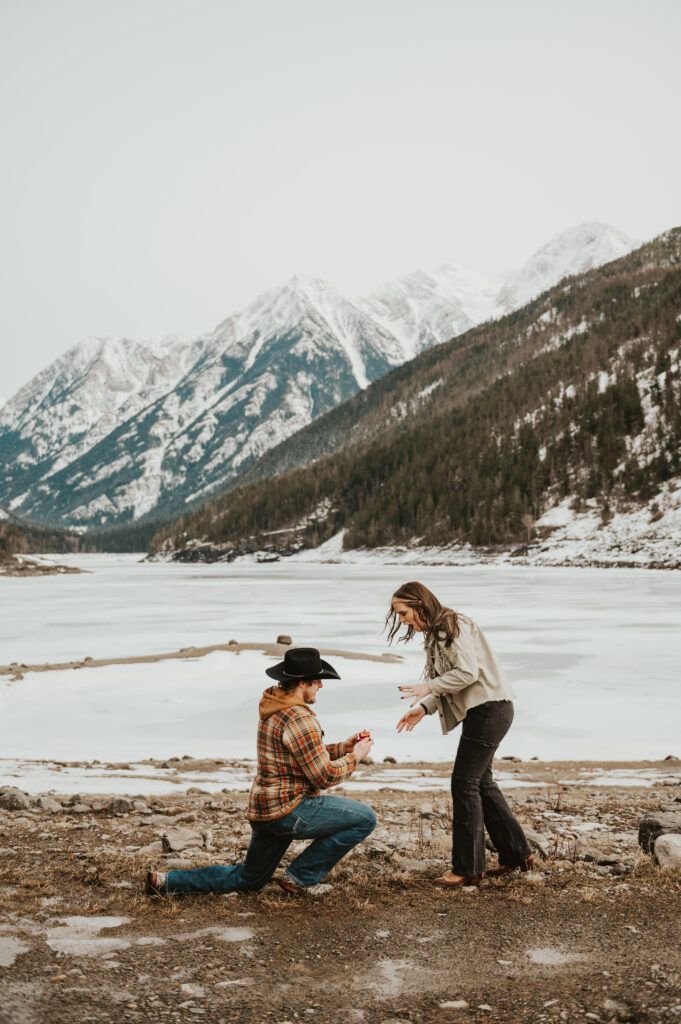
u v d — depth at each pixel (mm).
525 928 4930
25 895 5535
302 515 193250
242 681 21984
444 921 5074
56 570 128000
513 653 27375
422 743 15398
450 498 152250
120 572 129625
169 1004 3975
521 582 73812
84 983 4191
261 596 60219
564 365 192000
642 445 134000
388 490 172500
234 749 14867
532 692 20578
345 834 5527
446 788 10500
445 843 6891
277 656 25625
